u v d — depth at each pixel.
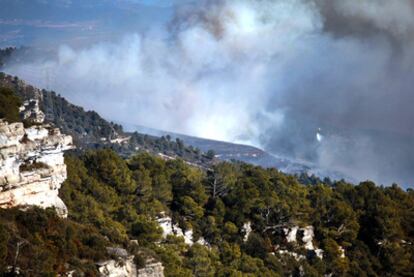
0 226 94.19
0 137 106.75
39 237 103.44
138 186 193.88
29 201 111.88
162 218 185.50
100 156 192.88
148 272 116.81
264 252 195.50
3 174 106.94
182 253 168.75
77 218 138.75
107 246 116.62
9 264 92.69
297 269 195.50
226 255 180.75
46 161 115.81
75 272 100.94
